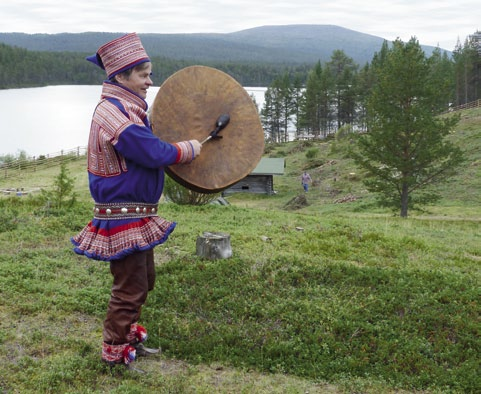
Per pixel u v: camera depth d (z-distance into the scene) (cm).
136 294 432
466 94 9275
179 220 1162
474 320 626
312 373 499
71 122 14975
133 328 474
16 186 4438
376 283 730
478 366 527
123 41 396
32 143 11256
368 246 1004
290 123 13100
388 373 504
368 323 598
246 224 1170
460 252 1067
